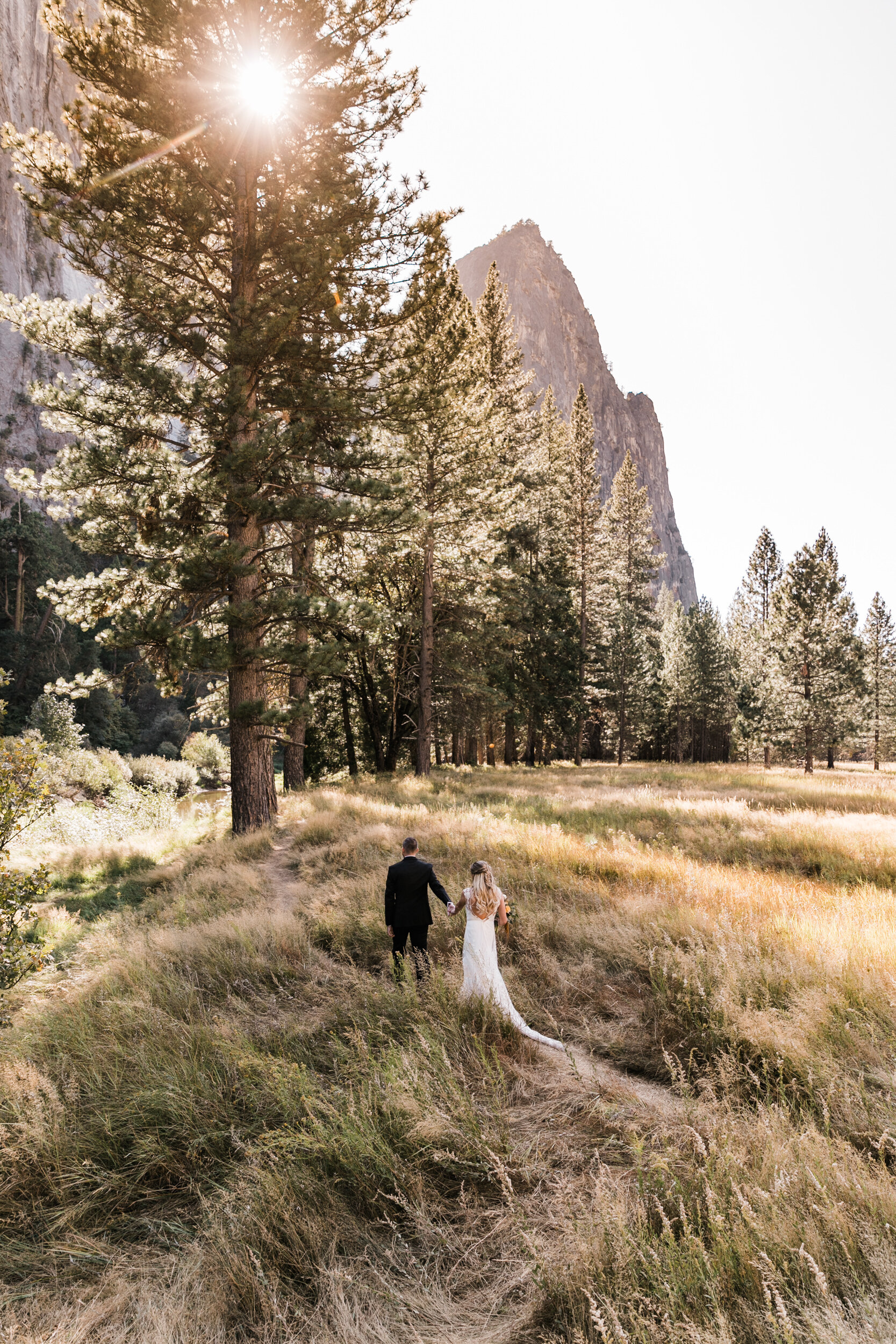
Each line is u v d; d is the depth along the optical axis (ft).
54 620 193.67
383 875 28.35
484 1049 14.48
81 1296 8.98
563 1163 11.32
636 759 205.77
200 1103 12.67
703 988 15.96
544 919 22.49
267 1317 8.45
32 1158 11.00
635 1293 7.34
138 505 35.86
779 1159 9.81
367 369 42.19
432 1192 10.69
